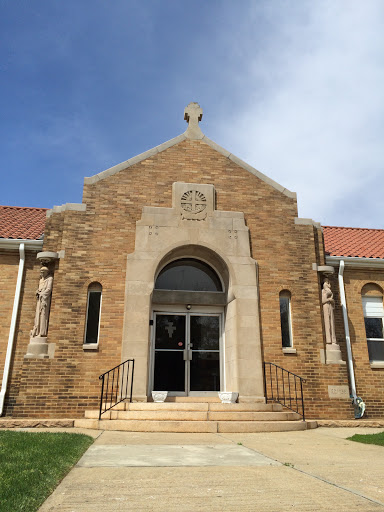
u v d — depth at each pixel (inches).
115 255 476.1
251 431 358.0
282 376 463.5
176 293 502.6
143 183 509.7
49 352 434.3
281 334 482.3
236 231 504.7
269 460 231.1
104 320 452.4
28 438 262.7
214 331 511.8
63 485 173.9
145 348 444.1
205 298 505.7
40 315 445.7
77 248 471.8
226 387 487.5
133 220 493.0
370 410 504.4
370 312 550.9
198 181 522.6
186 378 488.1
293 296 497.4
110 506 149.3
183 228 494.0
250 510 146.7
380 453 259.9
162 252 481.4
